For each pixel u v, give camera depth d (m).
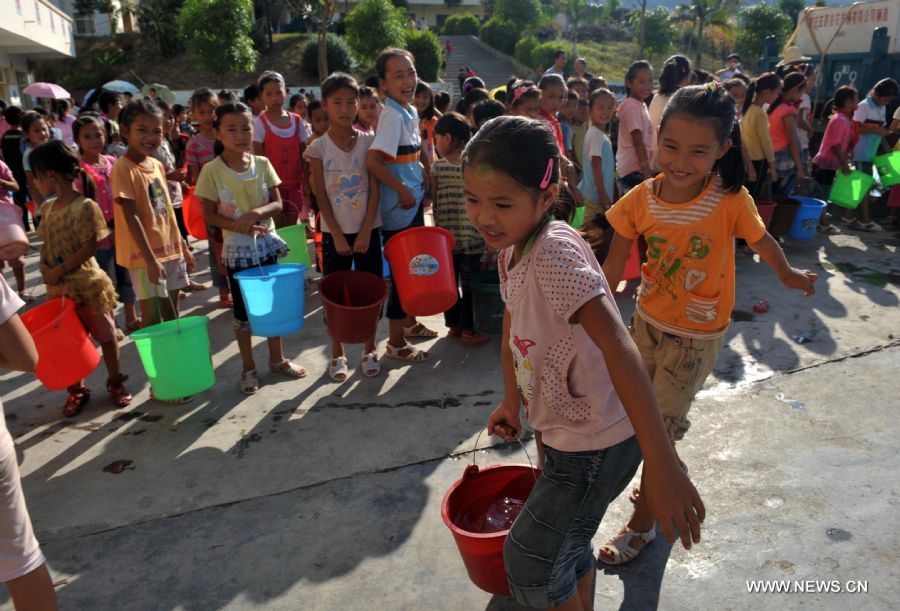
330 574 2.38
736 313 4.71
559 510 1.60
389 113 3.82
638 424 1.31
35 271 6.55
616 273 2.42
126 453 3.23
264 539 2.58
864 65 8.99
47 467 3.12
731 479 2.81
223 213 3.66
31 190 6.55
